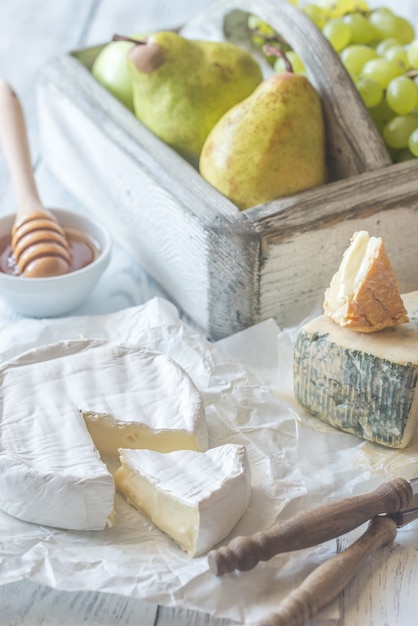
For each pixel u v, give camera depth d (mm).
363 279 1188
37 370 1259
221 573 1002
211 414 1267
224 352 1367
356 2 1711
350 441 1245
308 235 1345
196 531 1043
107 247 1481
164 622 1010
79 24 2209
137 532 1095
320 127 1430
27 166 1553
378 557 1081
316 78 1443
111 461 1210
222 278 1373
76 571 1022
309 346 1237
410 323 1239
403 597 1035
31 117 1943
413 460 1200
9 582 1006
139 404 1215
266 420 1266
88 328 1411
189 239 1388
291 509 1128
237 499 1078
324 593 985
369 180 1405
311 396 1268
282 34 1495
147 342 1377
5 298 1452
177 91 1505
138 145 1494
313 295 1414
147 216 1491
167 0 2311
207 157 1433
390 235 1415
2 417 1176
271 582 1032
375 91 1521
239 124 1392
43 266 1436
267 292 1375
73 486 1058
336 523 1045
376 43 1706
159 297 1481
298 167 1393
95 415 1188
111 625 1004
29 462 1097
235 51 1548
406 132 1502
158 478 1086
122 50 1660
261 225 1323
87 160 1634
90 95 1606
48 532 1088
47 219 1489
